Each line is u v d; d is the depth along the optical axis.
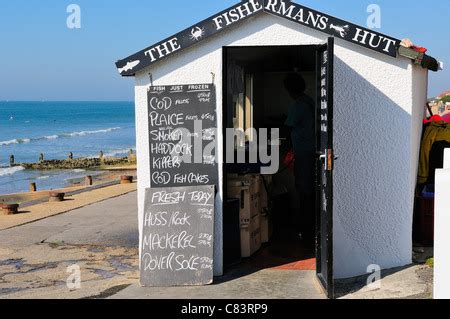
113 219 13.02
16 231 11.92
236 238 7.87
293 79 8.84
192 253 7.23
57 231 11.80
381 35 6.99
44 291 7.58
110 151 64.62
